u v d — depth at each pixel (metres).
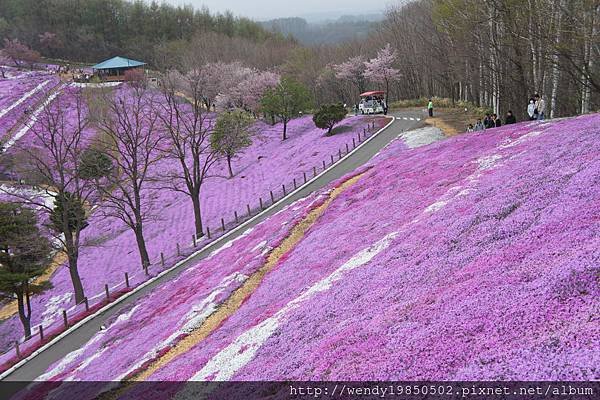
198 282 27.80
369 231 20.16
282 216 33.59
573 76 37.31
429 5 89.94
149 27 180.75
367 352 9.93
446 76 80.81
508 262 11.01
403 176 26.59
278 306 17.00
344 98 113.88
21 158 57.72
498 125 34.47
